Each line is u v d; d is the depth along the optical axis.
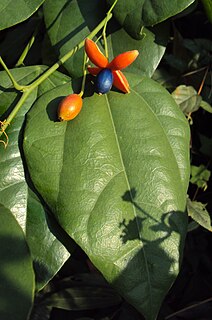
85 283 0.56
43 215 0.39
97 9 0.43
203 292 0.62
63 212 0.38
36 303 0.55
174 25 0.51
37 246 0.39
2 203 0.39
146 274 0.38
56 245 0.39
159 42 0.43
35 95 0.41
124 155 0.39
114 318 0.57
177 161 0.40
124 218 0.38
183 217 0.39
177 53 0.52
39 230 0.39
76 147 0.39
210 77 0.51
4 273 0.35
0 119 0.41
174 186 0.39
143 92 0.41
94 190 0.38
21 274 0.35
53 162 0.38
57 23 0.43
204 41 0.51
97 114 0.40
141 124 0.40
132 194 0.38
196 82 0.51
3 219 0.36
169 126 0.40
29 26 0.51
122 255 0.37
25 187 0.39
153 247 0.38
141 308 0.37
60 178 0.38
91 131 0.39
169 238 0.38
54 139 0.39
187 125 0.41
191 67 0.51
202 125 0.54
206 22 0.54
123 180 0.38
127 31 0.41
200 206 0.49
